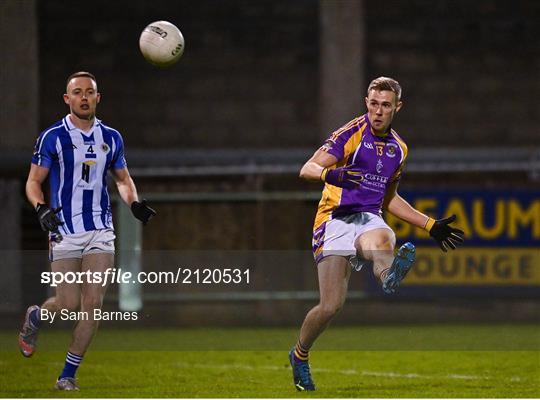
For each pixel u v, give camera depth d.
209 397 22.33
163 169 50.25
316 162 21.42
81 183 22.20
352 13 52.16
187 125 57.28
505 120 58.41
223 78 57.69
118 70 56.97
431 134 57.91
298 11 58.25
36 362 30.95
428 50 58.22
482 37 58.56
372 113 21.27
